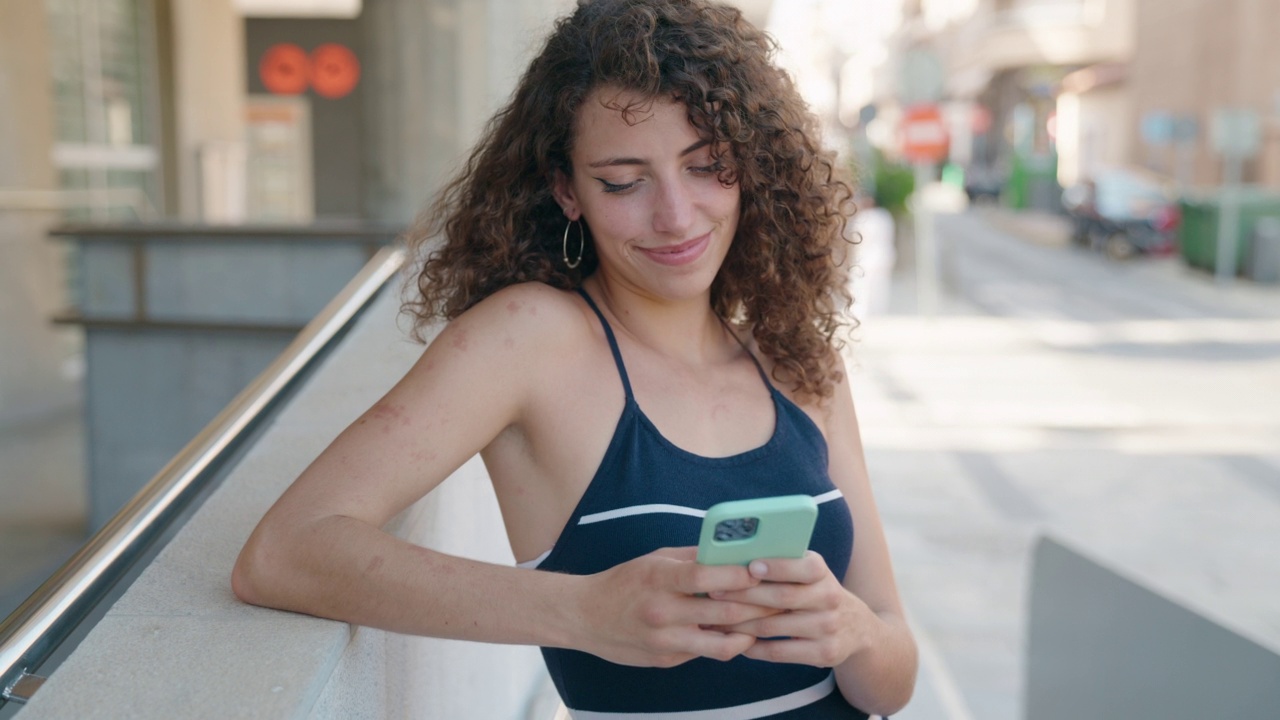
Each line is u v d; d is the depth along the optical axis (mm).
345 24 16594
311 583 1181
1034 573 4594
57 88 8336
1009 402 8398
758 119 1443
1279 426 7559
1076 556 4836
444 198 1673
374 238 5207
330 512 1212
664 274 1431
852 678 1429
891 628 1437
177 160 9938
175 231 5254
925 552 5102
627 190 1414
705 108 1375
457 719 2033
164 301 5320
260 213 17328
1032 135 37500
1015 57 31641
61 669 1080
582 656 1438
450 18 6418
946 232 26641
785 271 1592
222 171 10664
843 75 53938
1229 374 9469
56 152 8289
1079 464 6621
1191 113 23266
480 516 2387
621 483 1382
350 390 2219
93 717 1000
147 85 9672
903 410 8117
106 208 8883
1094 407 8211
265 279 5273
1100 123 32000
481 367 1336
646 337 1502
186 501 1741
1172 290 15578
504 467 1429
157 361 5352
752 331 1634
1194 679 3227
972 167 42500
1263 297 14695
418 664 1696
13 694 1206
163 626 1174
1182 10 23812
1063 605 4117
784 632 1173
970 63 35156
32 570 5078
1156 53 25812
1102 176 20234
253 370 5293
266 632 1159
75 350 8094
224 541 1438
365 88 6633
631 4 1412
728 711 1444
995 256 20641
